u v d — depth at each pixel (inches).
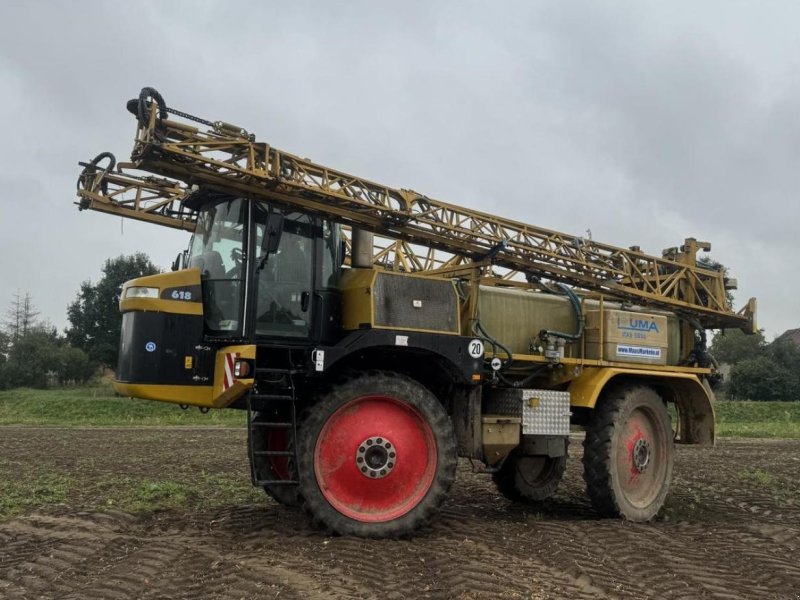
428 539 221.6
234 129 227.1
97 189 262.2
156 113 211.5
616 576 183.0
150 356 220.8
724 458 529.3
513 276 312.2
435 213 265.6
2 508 258.8
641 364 299.1
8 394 1197.7
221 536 219.1
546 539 220.5
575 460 487.8
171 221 272.8
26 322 1977.1
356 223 250.7
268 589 163.5
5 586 165.9
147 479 342.3
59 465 398.9
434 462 229.9
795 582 182.5
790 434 890.7
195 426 825.5
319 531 221.8
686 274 331.3
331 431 223.8
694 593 171.3
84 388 1504.7
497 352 278.5
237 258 232.7
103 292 1583.4
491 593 163.9
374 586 168.2
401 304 240.4
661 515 291.0
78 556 191.6
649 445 291.3
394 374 231.6
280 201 233.5
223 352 223.5
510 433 261.0
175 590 163.0
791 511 301.9
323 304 243.0
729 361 2075.5
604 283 304.8
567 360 283.0
